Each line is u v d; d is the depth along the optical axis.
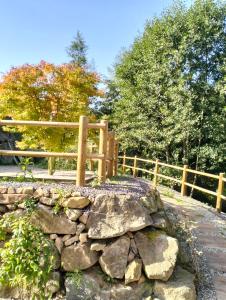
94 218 3.80
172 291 3.54
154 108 13.53
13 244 3.26
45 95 7.29
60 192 3.87
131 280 3.61
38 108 7.23
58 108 7.48
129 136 14.81
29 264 3.19
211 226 6.23
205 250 5.06
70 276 3.65
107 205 3.84
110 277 3.65
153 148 14.04
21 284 3.55
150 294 3.58
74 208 3.82
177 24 12.80
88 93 7.89
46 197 3.87
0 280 3.17
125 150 15.61
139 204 3.92
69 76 7.49
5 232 3.75
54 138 7.23
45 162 12.33
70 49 24.47
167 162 13.49
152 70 13.23
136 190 4.40
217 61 12.38
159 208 4.57
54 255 3.70
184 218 6.04
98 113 16.67
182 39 12.24
